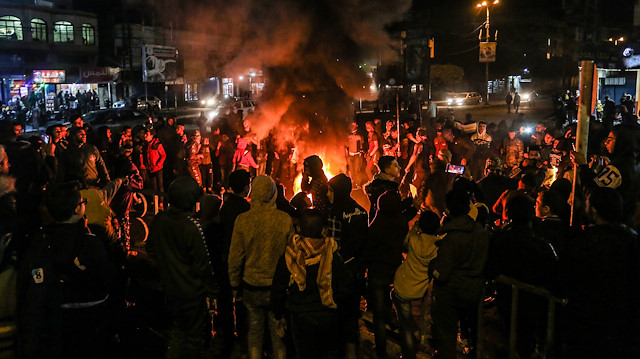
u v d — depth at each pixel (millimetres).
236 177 5066
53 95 41219
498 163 7562
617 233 3512
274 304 4098
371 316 6051
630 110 21516
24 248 4172
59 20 45625
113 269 3918
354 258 4836
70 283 3646
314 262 3984
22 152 7996
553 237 4934
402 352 4828
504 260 4160
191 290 4316
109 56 51469
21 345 3424
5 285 3678
